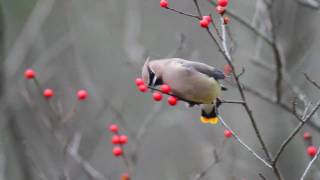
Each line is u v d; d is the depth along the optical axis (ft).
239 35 39.45
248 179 41.39
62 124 33.65
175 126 49.47
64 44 51.29
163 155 50.14
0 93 43.65
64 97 48.91
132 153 34.60
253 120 21.97
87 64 51.11
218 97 22.13
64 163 32.60
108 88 50.16
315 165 29.45
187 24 46.75
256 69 42.27
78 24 51.60
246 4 40.32
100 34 51.11
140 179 49.85
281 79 31.89
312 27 38.34
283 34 38.22
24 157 43.27
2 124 43.42
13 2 54.03
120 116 39.14
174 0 47.62
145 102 50.01
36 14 51.44
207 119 22.70
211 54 44.88
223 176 40.32
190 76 21.27
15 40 52.70
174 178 45.75
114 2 51.11
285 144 21.93
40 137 44.55
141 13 49.62
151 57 42.55
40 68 50.21
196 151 45.70
